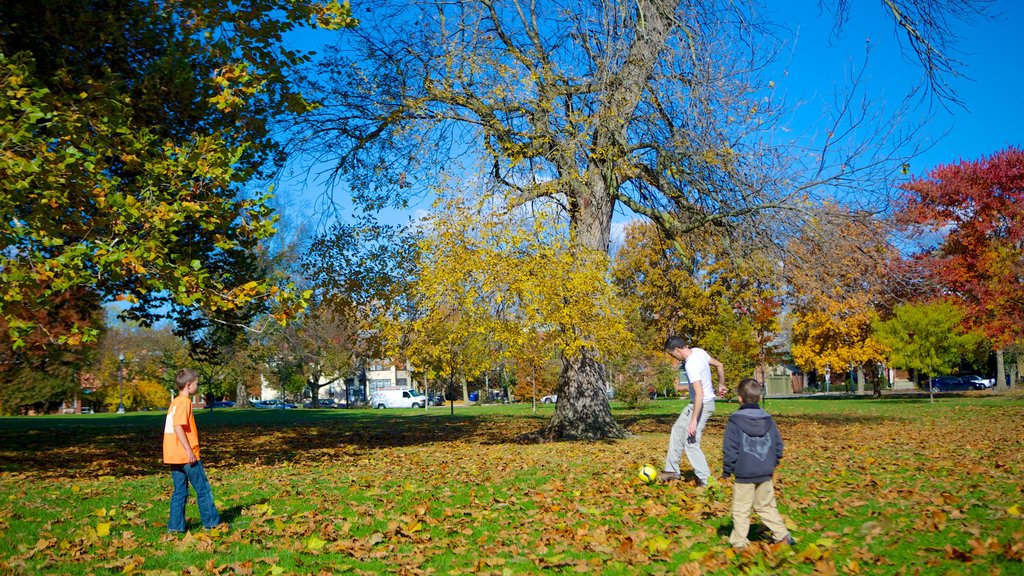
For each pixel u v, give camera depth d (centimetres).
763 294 1752
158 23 1255
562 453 1327
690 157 1480
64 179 934
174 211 993
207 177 1034
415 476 1023
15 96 950
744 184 1466
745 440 552
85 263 1022
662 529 632
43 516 739
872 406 3288
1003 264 3250
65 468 1223
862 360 3644
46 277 925
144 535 649
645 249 2872
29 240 959
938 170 3375
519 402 5712
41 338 1495
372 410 4303
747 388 564
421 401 6575
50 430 2286
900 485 830
